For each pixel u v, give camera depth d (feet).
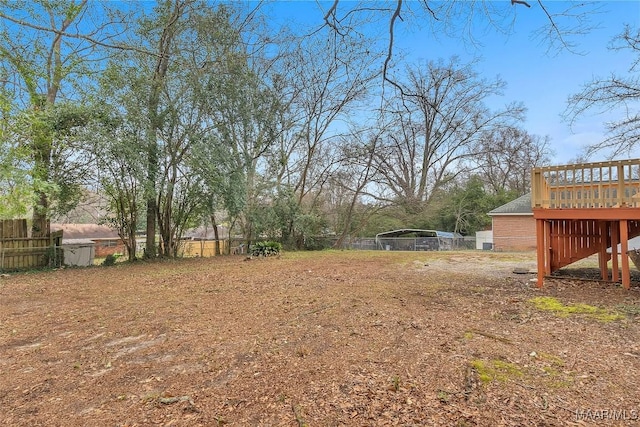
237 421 6.63
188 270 29.89
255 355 10.10
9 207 26.00
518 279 22.39
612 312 13.92
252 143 42.14
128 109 31.12
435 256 39.99
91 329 13.11
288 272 27.89
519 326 12.26
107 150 30.07
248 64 39.11
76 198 32.73
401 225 72.79
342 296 18.07
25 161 26.89
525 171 84.28
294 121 48.08
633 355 9.36
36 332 12.82
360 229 63.31
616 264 20.54
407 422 6.38
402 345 10.53
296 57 44.19
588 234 21.98
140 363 9.75
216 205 38.83
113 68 30.45
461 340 10.80
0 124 24.71
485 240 65.98
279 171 49.03
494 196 77.15
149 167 31.99
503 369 8.61
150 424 6.60
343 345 10.71
